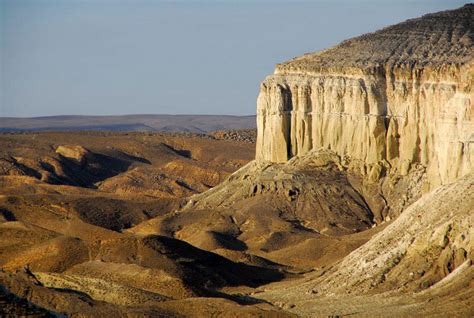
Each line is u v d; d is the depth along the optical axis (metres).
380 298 150.12
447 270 149.38
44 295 154.88
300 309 152.38
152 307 152.62
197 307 151.75
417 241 155.50
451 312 141.12
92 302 153.38
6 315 130.88
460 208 155.88
